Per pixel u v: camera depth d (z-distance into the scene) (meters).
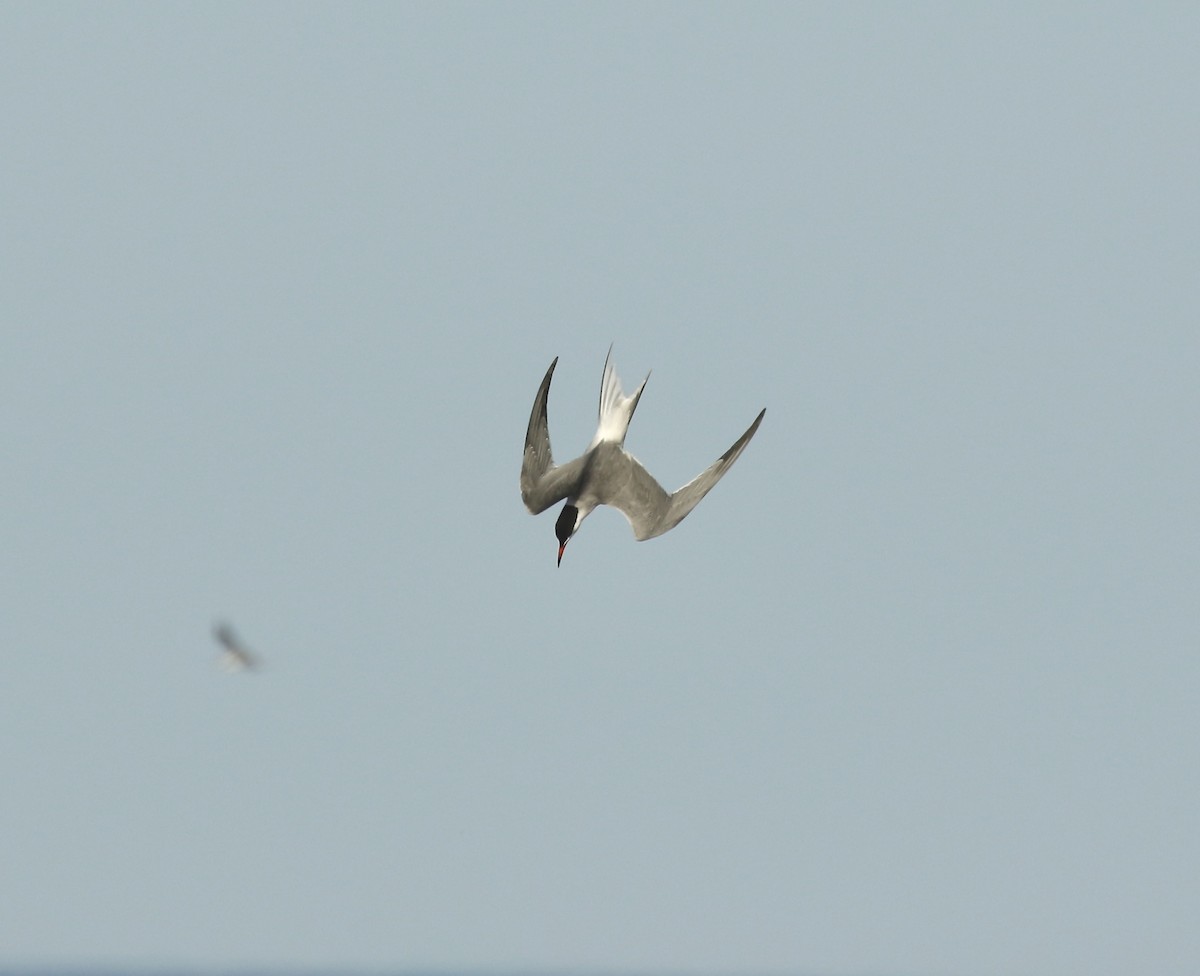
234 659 39.69
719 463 15.31
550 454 14.83
